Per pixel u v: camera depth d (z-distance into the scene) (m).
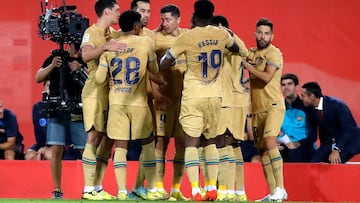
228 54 36.03
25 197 40.09
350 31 49.66
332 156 41.34
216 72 34.50
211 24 36.31
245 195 37.66
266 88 37.09
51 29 36.75
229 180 36.12
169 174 39.59
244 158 42.78
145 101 35.25
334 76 49.78
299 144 42.44
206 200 34.41
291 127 42.62
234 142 37.25
